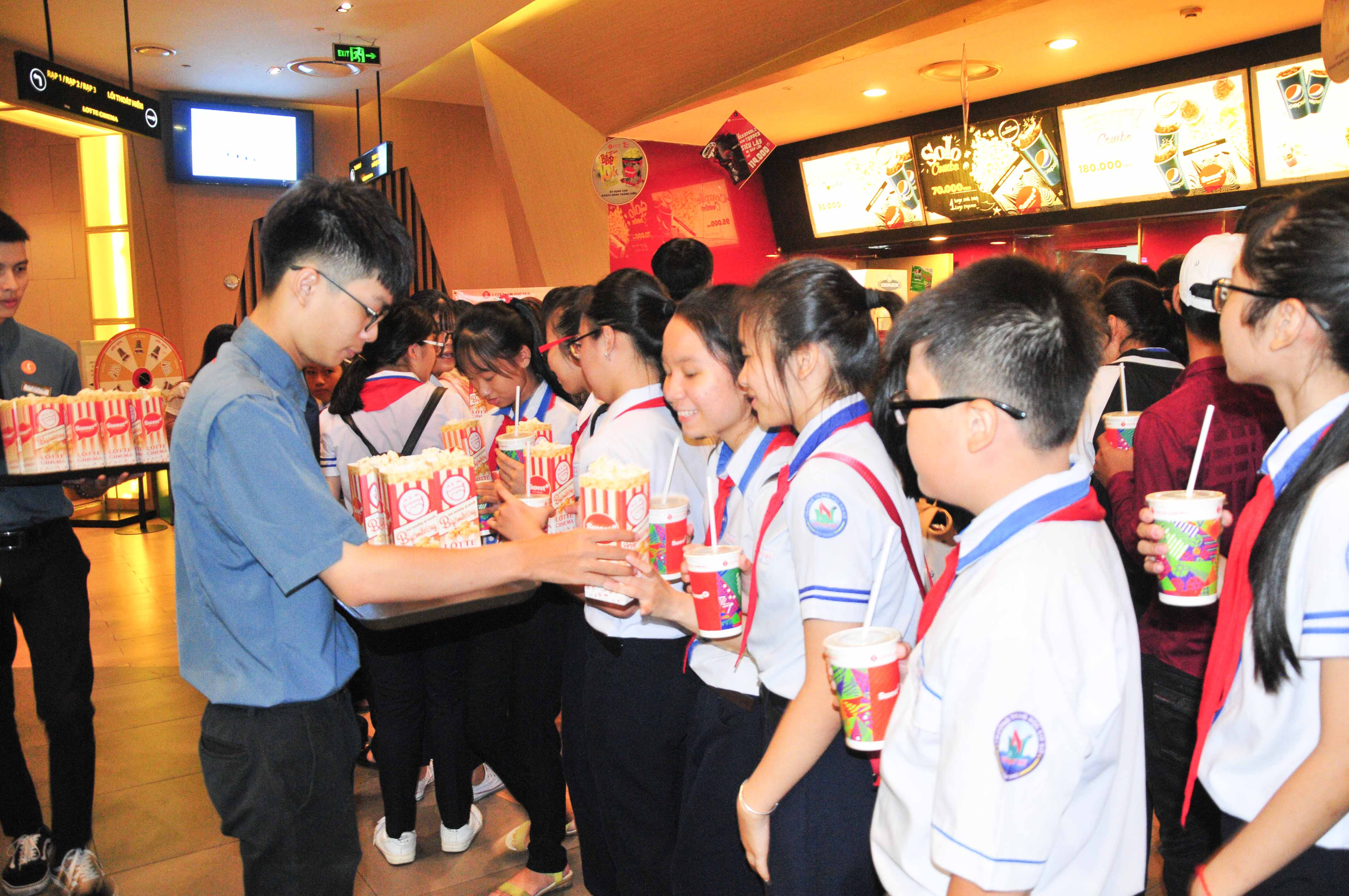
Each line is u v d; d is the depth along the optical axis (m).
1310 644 0.94
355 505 1.71
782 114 7.41
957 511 1.52
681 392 1.65
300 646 1.45
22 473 2.07
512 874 2.56
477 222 10.57
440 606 1.43
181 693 3.92
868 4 5.21
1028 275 0.96
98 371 5.56
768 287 1.36
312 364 1.55
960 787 0.85
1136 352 2.56
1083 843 0.90
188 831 2.79
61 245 9.23
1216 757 1.09
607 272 7.39
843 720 1.14
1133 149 6.21
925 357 0.98
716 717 1.58
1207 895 0.96
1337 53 2.58
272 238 1.43
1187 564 1.34
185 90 9.49
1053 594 0.87
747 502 1.54
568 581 1.47
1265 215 1.08
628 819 1.90
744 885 1.55
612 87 6.67
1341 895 0.99
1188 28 5.34
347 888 1.54
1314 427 1.04
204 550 1.43
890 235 8.00
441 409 2.66
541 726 2.35
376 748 2.59
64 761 2.39
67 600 2.40
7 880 2.44
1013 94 6.73
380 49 7.90
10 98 7.70
